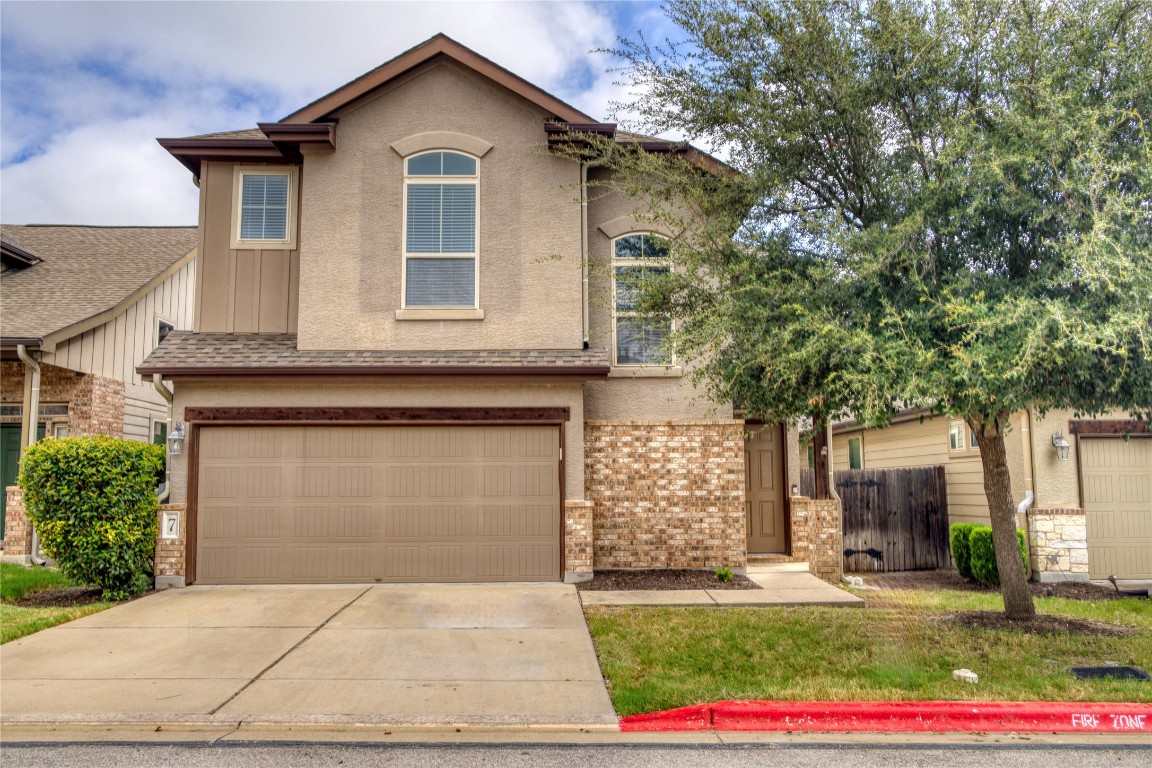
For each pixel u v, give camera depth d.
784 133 7.18
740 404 7.71
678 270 9.14
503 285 11.22
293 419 10.49
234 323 11.65
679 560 11.12
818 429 7.45
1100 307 5.85
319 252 11.09
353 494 10.54
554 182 11.33
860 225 7.45
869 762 4.73
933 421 15.19
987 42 7.00
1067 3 6.81
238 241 11.77
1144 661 6.59
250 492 10.50
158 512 10.30
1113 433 12.17
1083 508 12.05
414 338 11.08
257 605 9.03
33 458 9.43
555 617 8.38
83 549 9.36
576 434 10.65
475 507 10.58
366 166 11.27
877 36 7.09
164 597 9.55
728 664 6.59
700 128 8.06
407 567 10.47
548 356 10.70
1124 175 6.27
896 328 6.27
